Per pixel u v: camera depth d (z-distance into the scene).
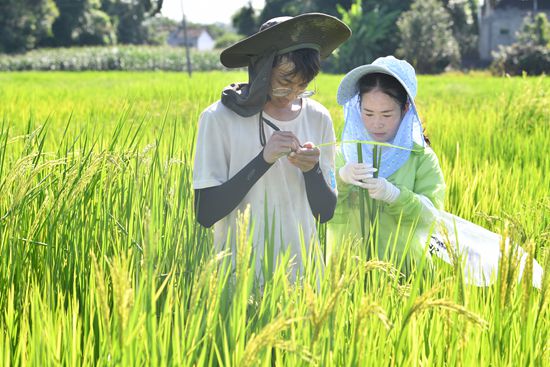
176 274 3.57
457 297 3.15
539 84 10.97
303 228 3.68
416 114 4.29
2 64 68.69
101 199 4.21
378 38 65.75
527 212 5.14
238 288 2.73
